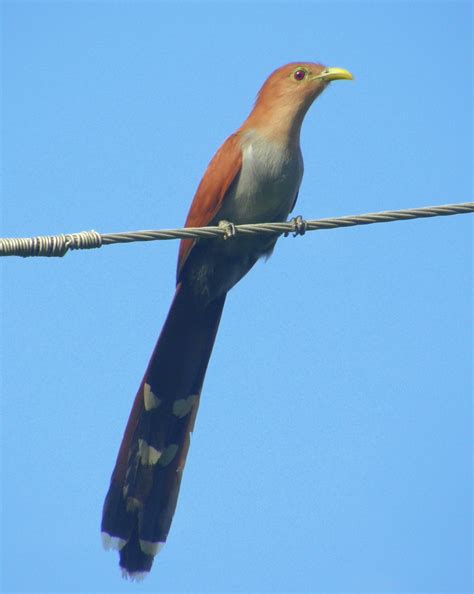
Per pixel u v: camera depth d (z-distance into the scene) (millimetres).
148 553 12625
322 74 13586
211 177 13445
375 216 11352
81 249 10898
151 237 11102
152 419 13062
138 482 12812
